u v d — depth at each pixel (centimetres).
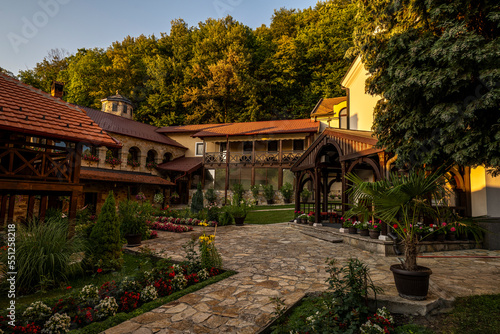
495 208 779
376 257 698
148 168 2330
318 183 1126
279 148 2392
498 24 411
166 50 4019
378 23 665
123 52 3638
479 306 383
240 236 1043
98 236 607
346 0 3784
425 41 480
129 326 348
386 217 409
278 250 796
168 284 479
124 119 2567
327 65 3422
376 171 787
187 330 339
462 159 437
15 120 662
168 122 3306
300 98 3625
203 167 2533
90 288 400
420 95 507
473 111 414
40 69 3694
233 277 547
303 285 493
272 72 3688
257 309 396
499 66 392
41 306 355
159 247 840
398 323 363
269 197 2184
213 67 3241
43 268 492
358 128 1357
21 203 1277
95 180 1655
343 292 374
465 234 805
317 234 1018
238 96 3325
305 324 339
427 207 427
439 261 644
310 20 4128
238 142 2666
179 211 1667
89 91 3431
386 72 588
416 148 530
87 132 791
